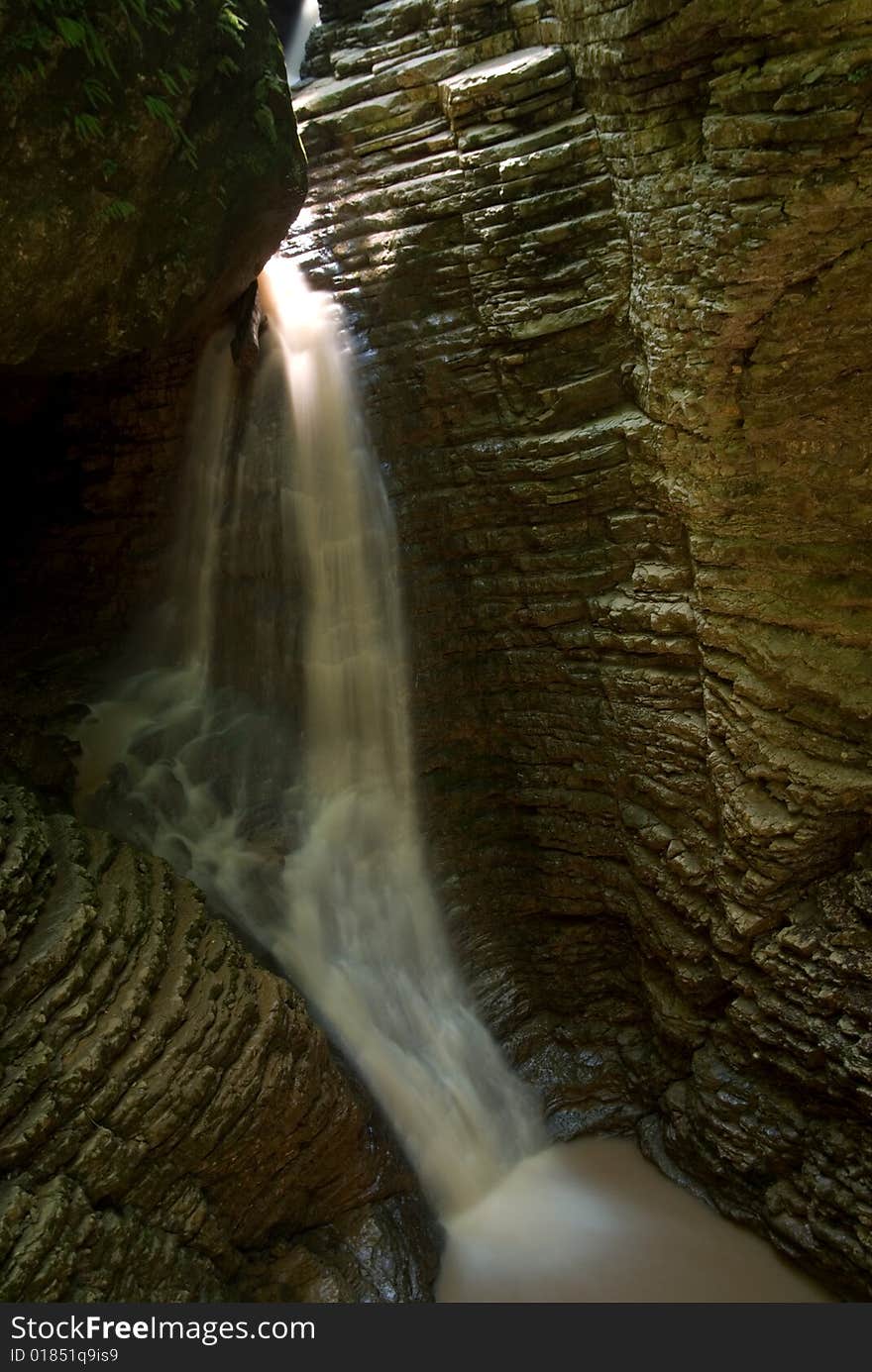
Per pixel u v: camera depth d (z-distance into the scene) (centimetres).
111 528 1100
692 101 739
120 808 927
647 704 927
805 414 754
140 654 1079
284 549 1039
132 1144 633
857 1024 770
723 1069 893
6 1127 583
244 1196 724
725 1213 880
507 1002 1056
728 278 711
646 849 966
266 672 1046
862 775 771
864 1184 770
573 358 934
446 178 949
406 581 1032
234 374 1027
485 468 996
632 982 1035
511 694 1044
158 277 759
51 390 1073
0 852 695
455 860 1064
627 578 944
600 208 892
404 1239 822
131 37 634
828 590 787
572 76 900
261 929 908
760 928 831
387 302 1000
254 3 775
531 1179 958
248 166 787
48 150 620
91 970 668
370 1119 854
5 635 1071
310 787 1015
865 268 678
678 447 834
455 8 970
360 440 1022
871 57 610
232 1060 709
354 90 1002
